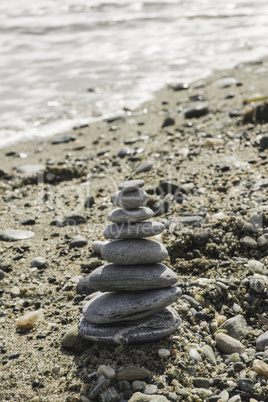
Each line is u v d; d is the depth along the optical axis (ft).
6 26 21.21
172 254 5.92
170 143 8.37
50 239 6.41
